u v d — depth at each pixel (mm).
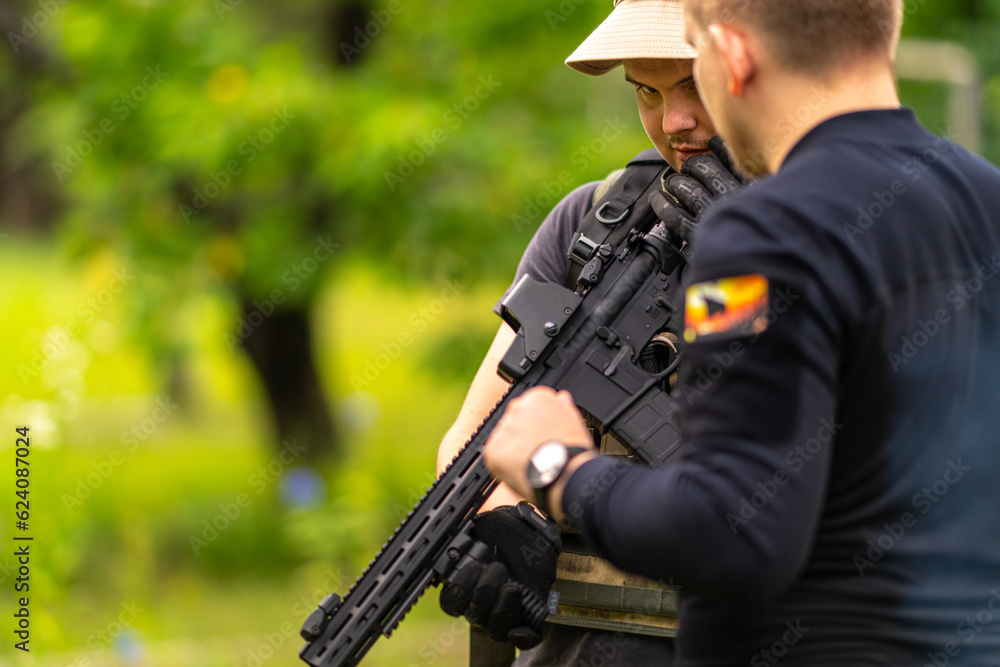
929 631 3441
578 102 16125
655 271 5055
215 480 21969
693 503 3211
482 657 5715
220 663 12531
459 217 14109
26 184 37750
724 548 3176
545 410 3715
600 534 3465
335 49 15945
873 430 3398
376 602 4676
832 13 3547
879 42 3635
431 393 17969
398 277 15617
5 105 17547
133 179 15000
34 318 16203
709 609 3646
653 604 5055
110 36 14359
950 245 3541
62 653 10922
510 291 5129
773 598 3279
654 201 5121
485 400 5621
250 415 27453
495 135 14359
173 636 13758
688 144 5188
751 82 3656
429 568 4746
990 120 16969
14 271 29250
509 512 4883
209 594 15430
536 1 14719
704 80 3775
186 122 13820
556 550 4895
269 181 14789
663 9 5109
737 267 3291
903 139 3633
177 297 15312
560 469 3586
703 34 3730
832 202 3391
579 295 5133
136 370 21922
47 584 10641
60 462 11242
